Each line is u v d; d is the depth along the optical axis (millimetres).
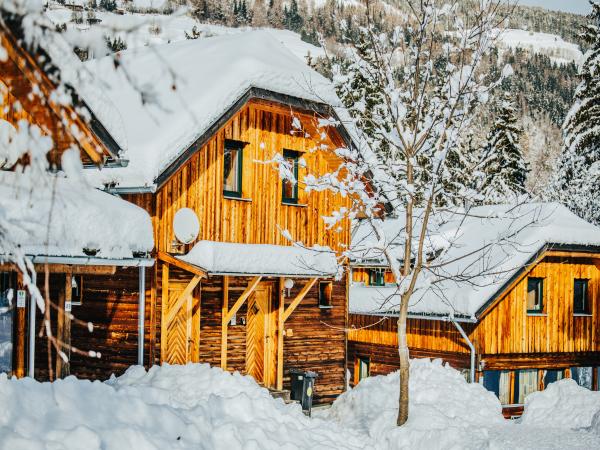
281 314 18672
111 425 8500
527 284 22984
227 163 17953
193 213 15672
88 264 12656
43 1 4188
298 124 16062
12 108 4758
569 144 40125
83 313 16797
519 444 14469
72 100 4574
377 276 27234
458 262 22750
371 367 25562
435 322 23047
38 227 9281
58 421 8047
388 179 15625
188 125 15422
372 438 13828
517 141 44219
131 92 17172
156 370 14000
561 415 16781
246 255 16844
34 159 4523
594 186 37656
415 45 14945
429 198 14000
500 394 22438
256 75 16953
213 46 19547
